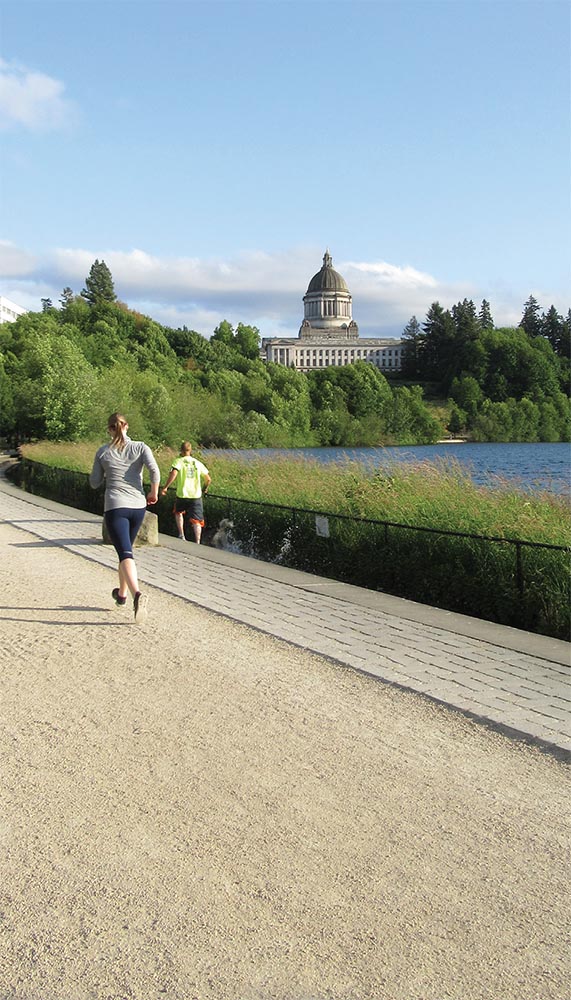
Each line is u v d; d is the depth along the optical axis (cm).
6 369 9994
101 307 16012
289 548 1491
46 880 373
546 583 973
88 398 5356
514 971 311
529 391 14525
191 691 652
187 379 12100
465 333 16525
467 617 930
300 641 809
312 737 552
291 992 299
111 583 1133
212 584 1133
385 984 304
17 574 1199
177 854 396
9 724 574
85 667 720
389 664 726
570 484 1349
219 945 326
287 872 380
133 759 512
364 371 12062
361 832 420
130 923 340
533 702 619
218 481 2055
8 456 6381
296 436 8788
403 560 1199
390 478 1533
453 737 555
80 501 2548
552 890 367
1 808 444
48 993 298
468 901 358
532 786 477
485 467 1627
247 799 456
